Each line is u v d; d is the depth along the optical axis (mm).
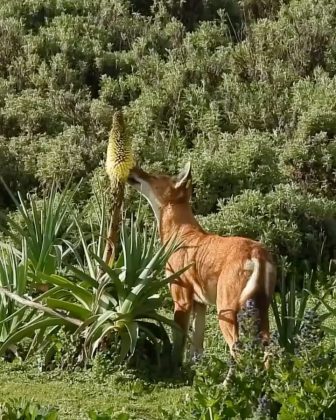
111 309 10109
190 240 9938
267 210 14102
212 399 7215
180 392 9430
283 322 9852
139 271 9977
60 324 10203
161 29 20891
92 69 19406
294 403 7004
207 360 8789
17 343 10664
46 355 10102
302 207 14281
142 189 10445
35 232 11141
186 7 21453
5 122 17531
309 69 18766
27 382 9695
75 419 8508
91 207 14109
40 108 17609
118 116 9969
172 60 19047
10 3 21188
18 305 10727
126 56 19562
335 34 19375
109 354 10016
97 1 21516
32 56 19188
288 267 13242
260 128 17406
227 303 9227
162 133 16781
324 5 20719
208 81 18516
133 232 10164
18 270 10680
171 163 15828
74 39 19734
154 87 18141
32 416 7051
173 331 10078
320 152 15789
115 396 9273
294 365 7488
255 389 7395
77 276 10469
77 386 9578
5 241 14164
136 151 16031
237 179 15086
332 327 11516
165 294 10922
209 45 19984
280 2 21188
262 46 19281
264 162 15359
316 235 14242
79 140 16719
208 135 16797
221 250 9508
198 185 14852
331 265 13969
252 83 18312
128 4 21594
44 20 21031
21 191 16219
